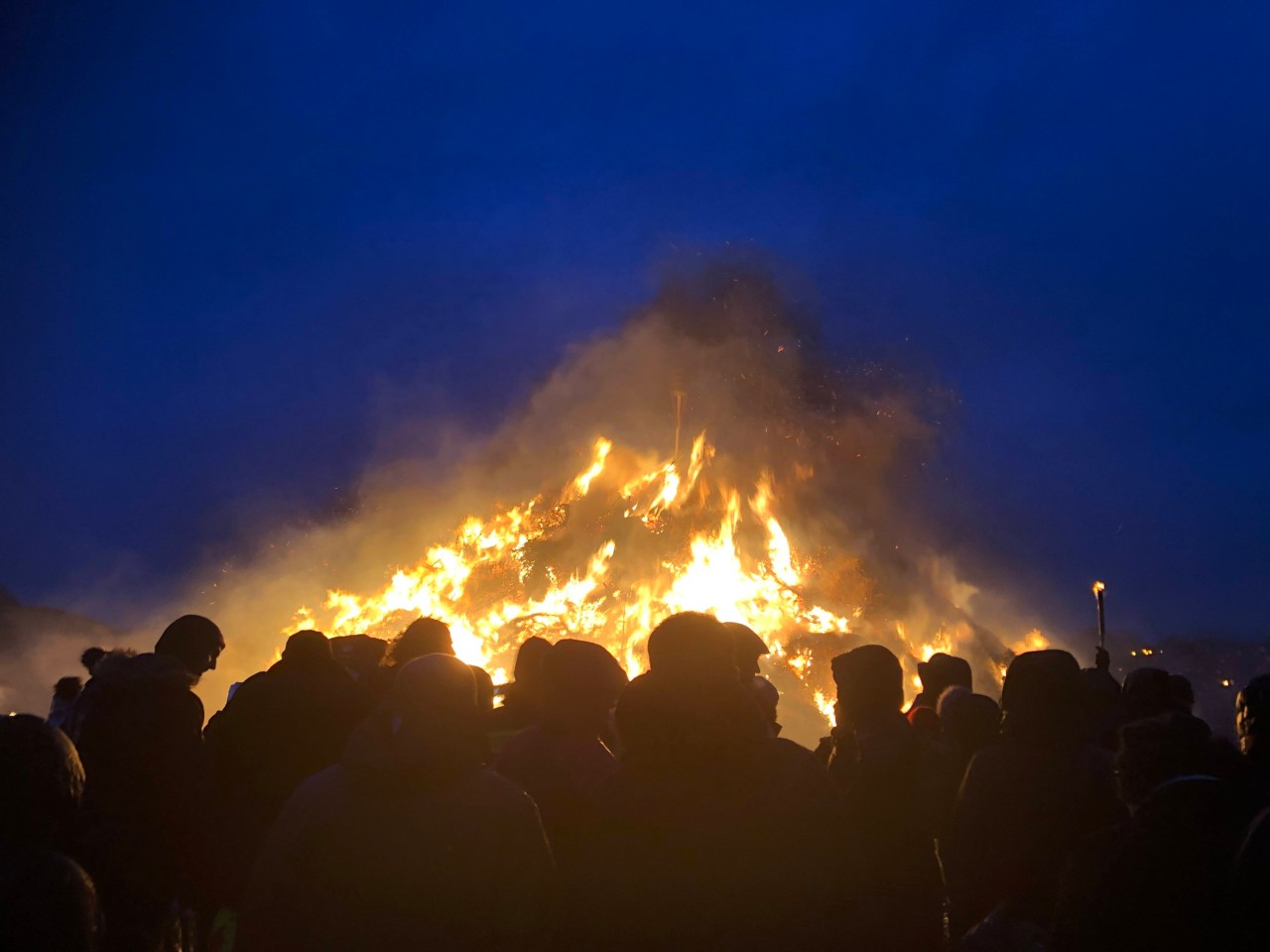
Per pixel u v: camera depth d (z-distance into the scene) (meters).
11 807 3.69
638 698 3.94
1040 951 4.74
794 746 4.05
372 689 6.58
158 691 5.40
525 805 3.97
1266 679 4.48
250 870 5.71
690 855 3.75
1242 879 3.51
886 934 4.21
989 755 5.18
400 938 3.70
